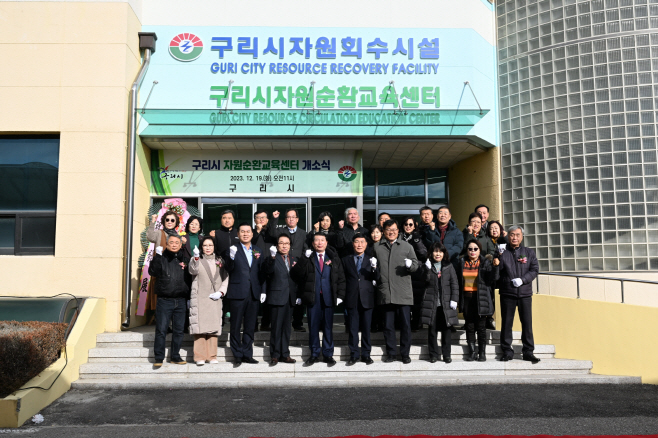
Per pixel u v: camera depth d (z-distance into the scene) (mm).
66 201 7980
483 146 9672
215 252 7152
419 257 6918
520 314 7082
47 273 7844
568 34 9016
